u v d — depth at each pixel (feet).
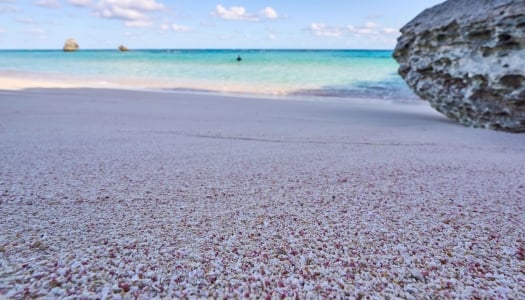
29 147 13.23
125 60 115.85
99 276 4.91
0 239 5.87
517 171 11.14
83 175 9.94
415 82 23.54
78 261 5.27
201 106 28.76
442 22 19.81
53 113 22.31
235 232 6.49
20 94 31.94
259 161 12.24
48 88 38.42
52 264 5.16
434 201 8.39
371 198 8.55
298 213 7.50
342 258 5.64
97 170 10.52
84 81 53.36
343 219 7.22
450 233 6.63
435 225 6.98
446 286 4.95
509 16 16.29
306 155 13.34
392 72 68.23
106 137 15.71
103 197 8.18
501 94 17.76
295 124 21.17
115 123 19.61
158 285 4.77
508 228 6.88
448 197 8.69
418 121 22.89
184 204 7.89
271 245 6.01
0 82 43.86
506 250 5.99
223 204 7.96
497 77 17.39
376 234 6.53
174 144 14.82
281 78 60.34
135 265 5.23
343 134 18.08
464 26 18.40
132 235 6.23
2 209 7.23
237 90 45.27
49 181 9.27
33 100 28.30
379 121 22.81
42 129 16.97
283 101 33.60
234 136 17.06
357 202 8.25
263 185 9.48
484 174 10.80
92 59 123.85
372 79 58.18
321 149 14.51
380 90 45.32
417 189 9.32
